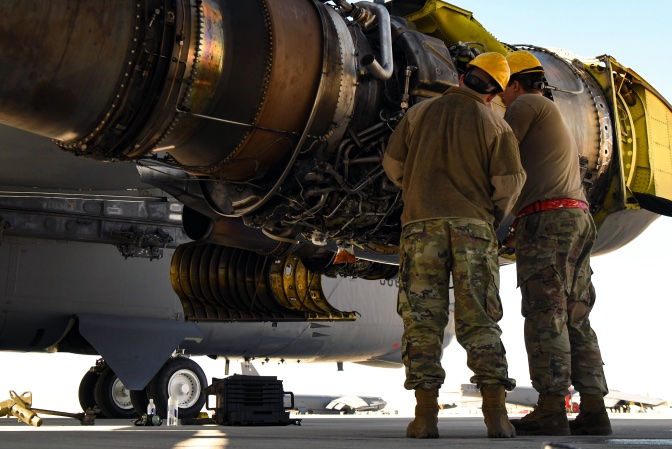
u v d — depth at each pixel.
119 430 7.58
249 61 5.85
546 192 5.39
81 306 14.01
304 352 17.98
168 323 14.82
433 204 4.39
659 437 4.82
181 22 5.50
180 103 5.61
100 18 5.18
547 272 5.29
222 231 8.99
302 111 6.17
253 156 6.20
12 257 13.40
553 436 4.83
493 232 4.47
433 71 6.76
